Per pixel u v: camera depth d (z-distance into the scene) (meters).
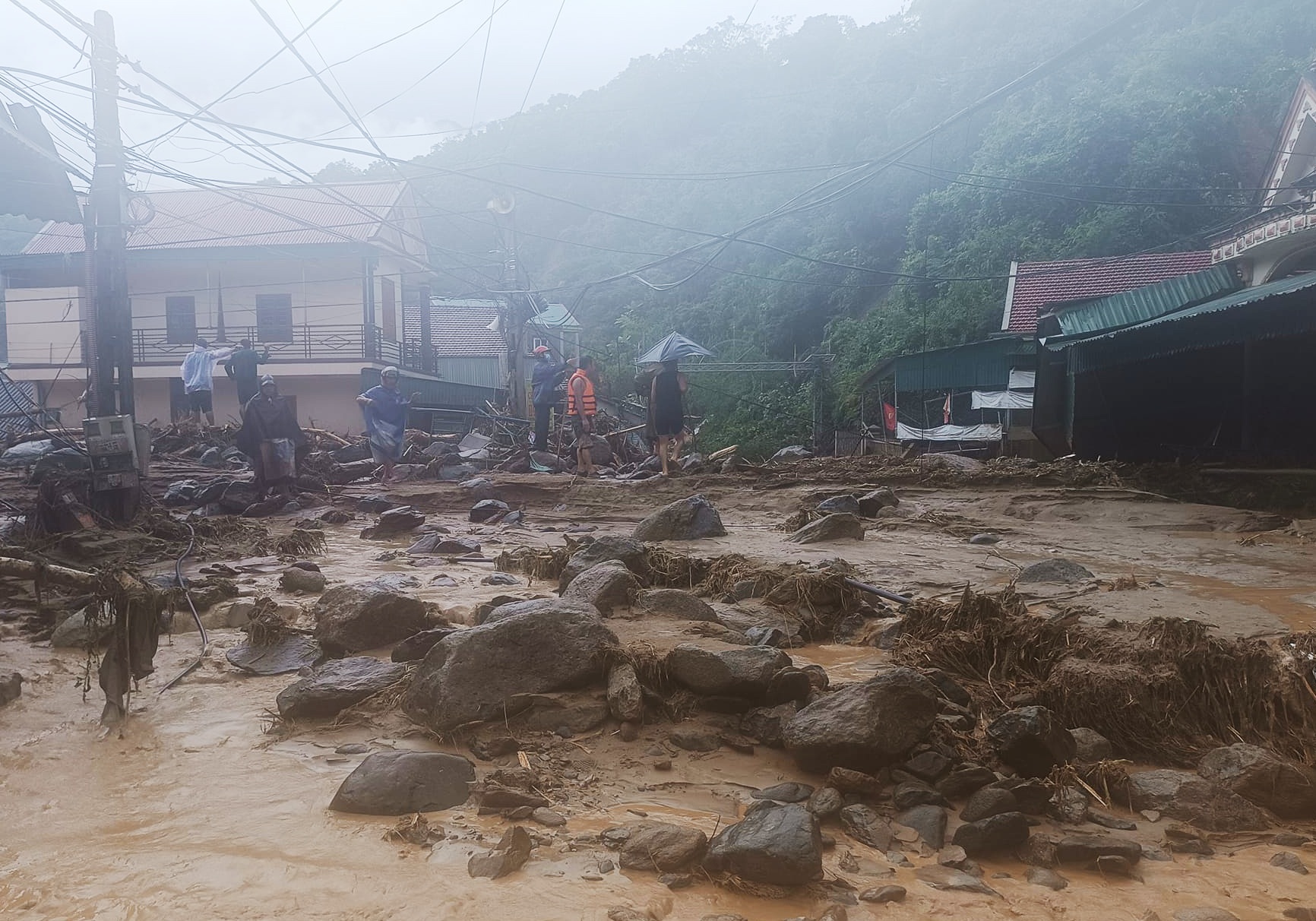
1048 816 3.40
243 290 33.16
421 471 19.23
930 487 15.50
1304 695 4.23
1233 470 14.44
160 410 33.62
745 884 2.84
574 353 52.72
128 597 4.58
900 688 3.76
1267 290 14.30
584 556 7.54
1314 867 3.02
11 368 32.69
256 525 12.23
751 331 55.09
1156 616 5.30
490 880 2.88
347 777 3.70
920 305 42.09
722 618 6.20
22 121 11.96
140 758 4.02
